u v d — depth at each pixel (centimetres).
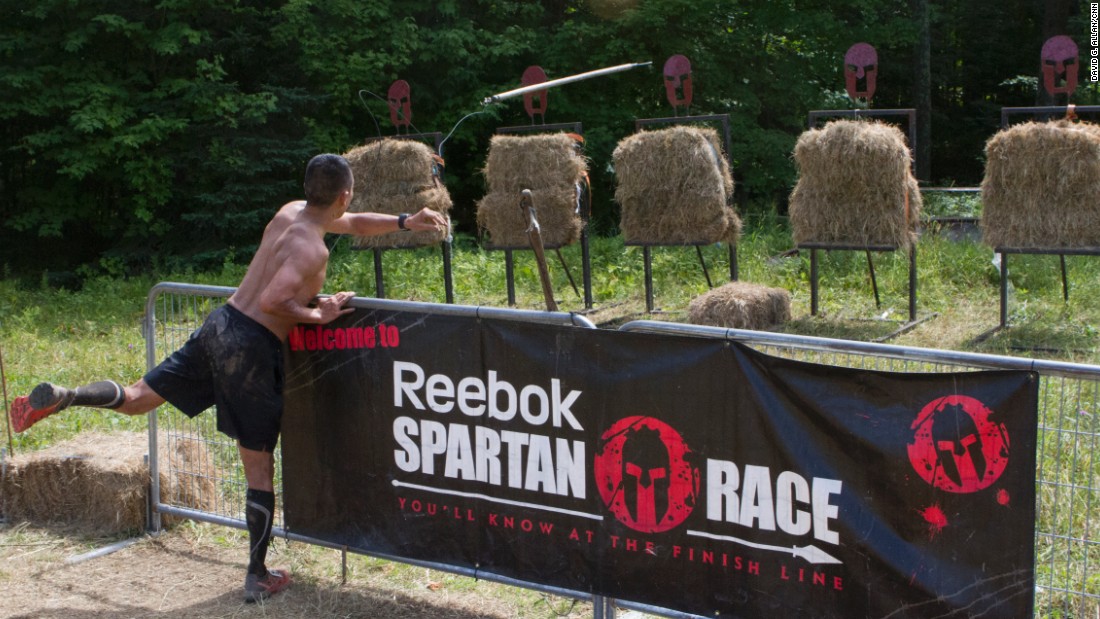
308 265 385
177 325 511
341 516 412
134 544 473
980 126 2111
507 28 1484
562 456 359
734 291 802
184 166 1312
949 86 2128
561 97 1512
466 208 1681
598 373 348
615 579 356
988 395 295
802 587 327
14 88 1244
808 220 855
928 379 303
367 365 395
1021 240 784
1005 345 749
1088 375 284
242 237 1366
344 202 401
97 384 392
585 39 1509
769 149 1546
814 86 1653
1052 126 760
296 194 1408
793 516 326
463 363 373
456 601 409
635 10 1458
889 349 310
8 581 434
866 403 312
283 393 415
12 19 1280
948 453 302
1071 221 766
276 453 487
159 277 1266
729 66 1595
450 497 385
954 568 304
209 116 1298
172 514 479
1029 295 916
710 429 334
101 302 1091
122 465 488
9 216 1433
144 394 400
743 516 334
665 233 909
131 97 1320
